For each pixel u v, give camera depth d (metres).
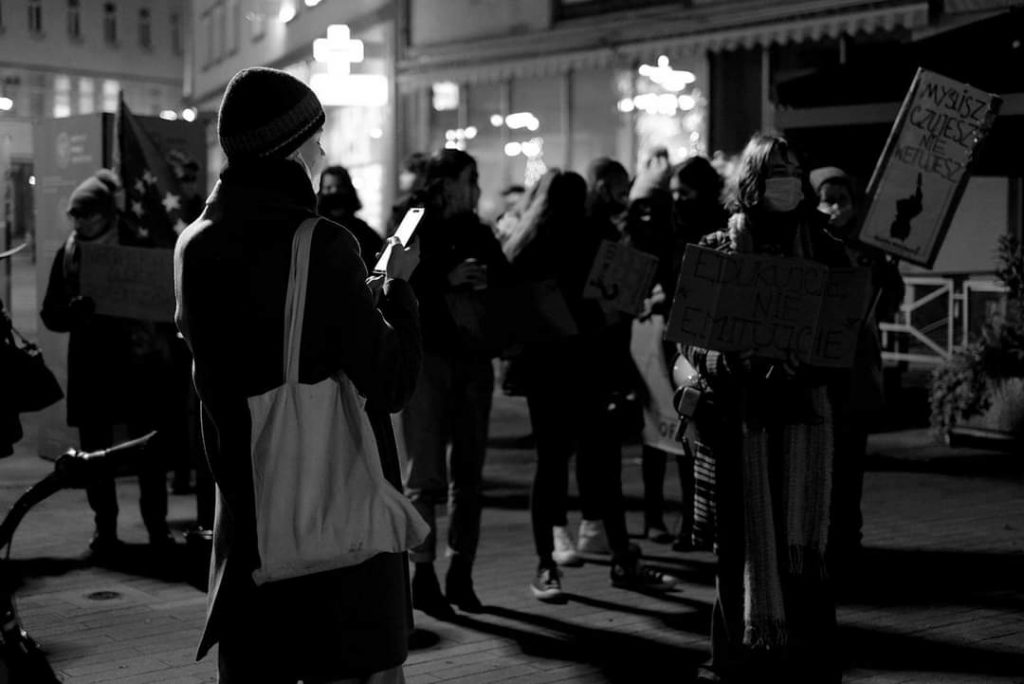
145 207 8.24
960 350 11.08
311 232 3.11
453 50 20.19
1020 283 10.96
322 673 3.11
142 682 5.11
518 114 19.41
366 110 22.72
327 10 22.72
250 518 3.10
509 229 8.87
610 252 6.34
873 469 9.94
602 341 6.50
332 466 3.08
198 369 3.19
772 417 4.67
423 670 5.31
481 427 6.19
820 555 4.69
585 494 7.39
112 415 7.42
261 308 3.10
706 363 4.76
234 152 3.20
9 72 22.12
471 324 5.97
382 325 3.16
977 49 8.78
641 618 6.10
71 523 8.14
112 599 6.38
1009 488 9.18
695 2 15.97
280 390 3.07
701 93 16.28
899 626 5.86
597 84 17.97
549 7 18.41
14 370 5.25
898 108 8.90
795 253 4.72
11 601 3.64
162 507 7.49
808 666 4.77
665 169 7.51
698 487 4.84
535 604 6.35
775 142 4.68
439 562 7.21
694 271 4.66
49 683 3.63
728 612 4.82
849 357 4.64
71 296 7.38
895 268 6.32
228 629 3.16
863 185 10.93
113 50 30.75
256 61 27.61
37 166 10.28
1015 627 5.84
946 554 7.23
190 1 33.91
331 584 3.11
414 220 3.55
